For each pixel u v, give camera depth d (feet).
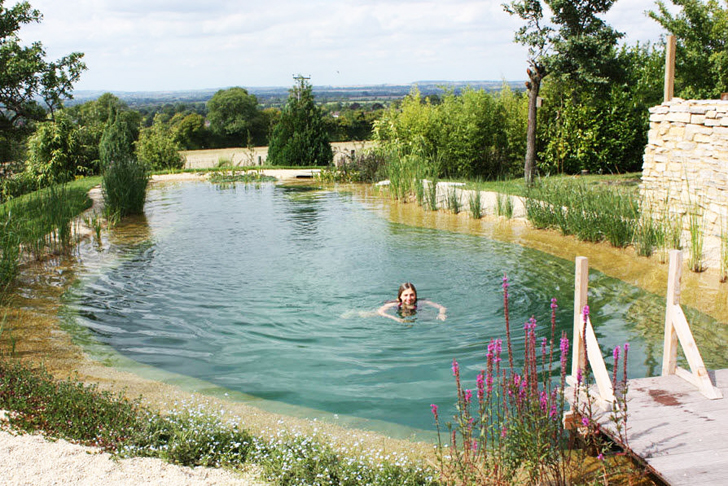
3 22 62.03
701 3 55.36
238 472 13.62
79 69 67.00
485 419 13.64
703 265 31.76
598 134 64.08
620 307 26.35
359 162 76.38
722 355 20.95
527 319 24.99
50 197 43.68
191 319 25.77
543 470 12.85
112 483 12.98
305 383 19.49
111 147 91.35
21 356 21.67
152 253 38.06
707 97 56.54
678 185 37.73
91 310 27.14
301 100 94.79
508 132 71.10
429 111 76.54
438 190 58.39
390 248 38.01
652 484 13.25
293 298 28.30
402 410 17.51
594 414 13.82
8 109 66.08
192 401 18.16
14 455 13.98
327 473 13.07
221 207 57.06
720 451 12.77
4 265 30.27
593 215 39.34
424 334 23.53
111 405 16.24
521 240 39.99
